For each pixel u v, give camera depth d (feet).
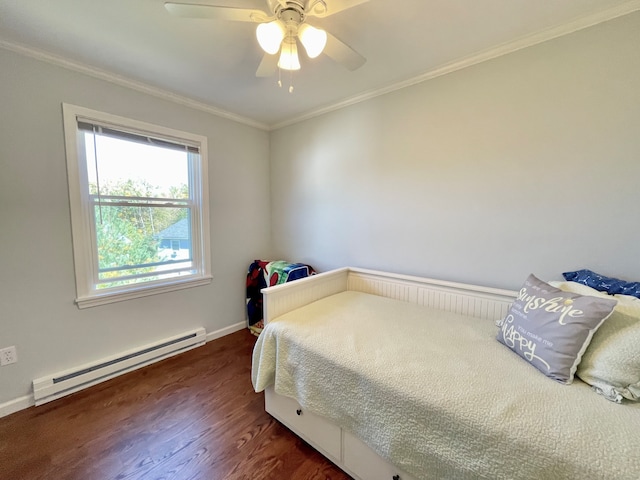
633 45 4.36
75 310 6.23
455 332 4.80
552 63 5.00
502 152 5.61
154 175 7.51
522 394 3.10
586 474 2.31
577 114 4.85
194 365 7.36
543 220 5.28
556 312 3.58
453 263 6.39
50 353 5.93
